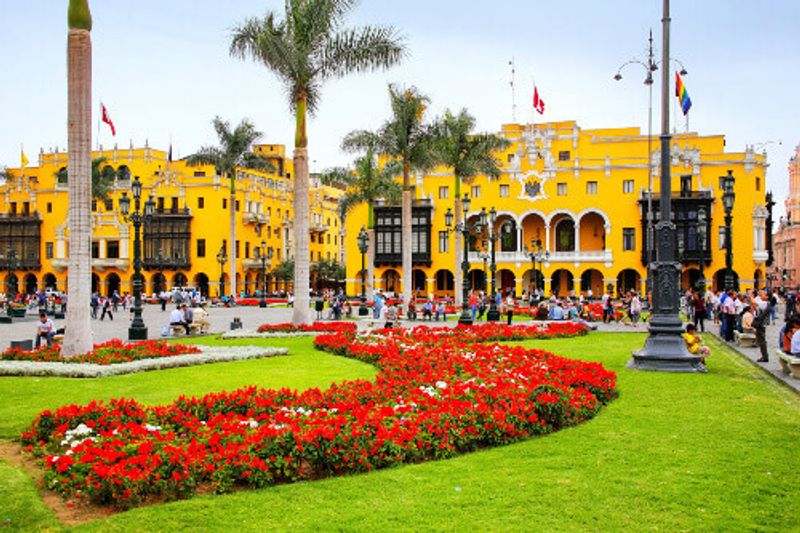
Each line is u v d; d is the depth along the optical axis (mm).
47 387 14203
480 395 10773
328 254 107688
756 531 6418
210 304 64750
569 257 66562
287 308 58562
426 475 8047
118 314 47719
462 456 8914
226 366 17578
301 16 27266
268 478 7684
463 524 6543
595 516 6750
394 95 39469
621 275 68562
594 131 72188
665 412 11578
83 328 17750
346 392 11641
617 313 38938
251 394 11320
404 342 20594
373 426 8977
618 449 9180
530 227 70938
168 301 63469
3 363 16641
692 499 7215
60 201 84688
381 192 50531
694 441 9578
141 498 7234
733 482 7758
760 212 63594
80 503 7285
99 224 81062
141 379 15312
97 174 73188
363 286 45812
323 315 44469
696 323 29828
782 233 115938
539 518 6688
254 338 25578
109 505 7227
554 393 11047
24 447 9414
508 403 10312
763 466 8359
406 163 39938
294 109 28266
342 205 52938
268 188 89188
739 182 63750
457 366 15023
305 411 10367
